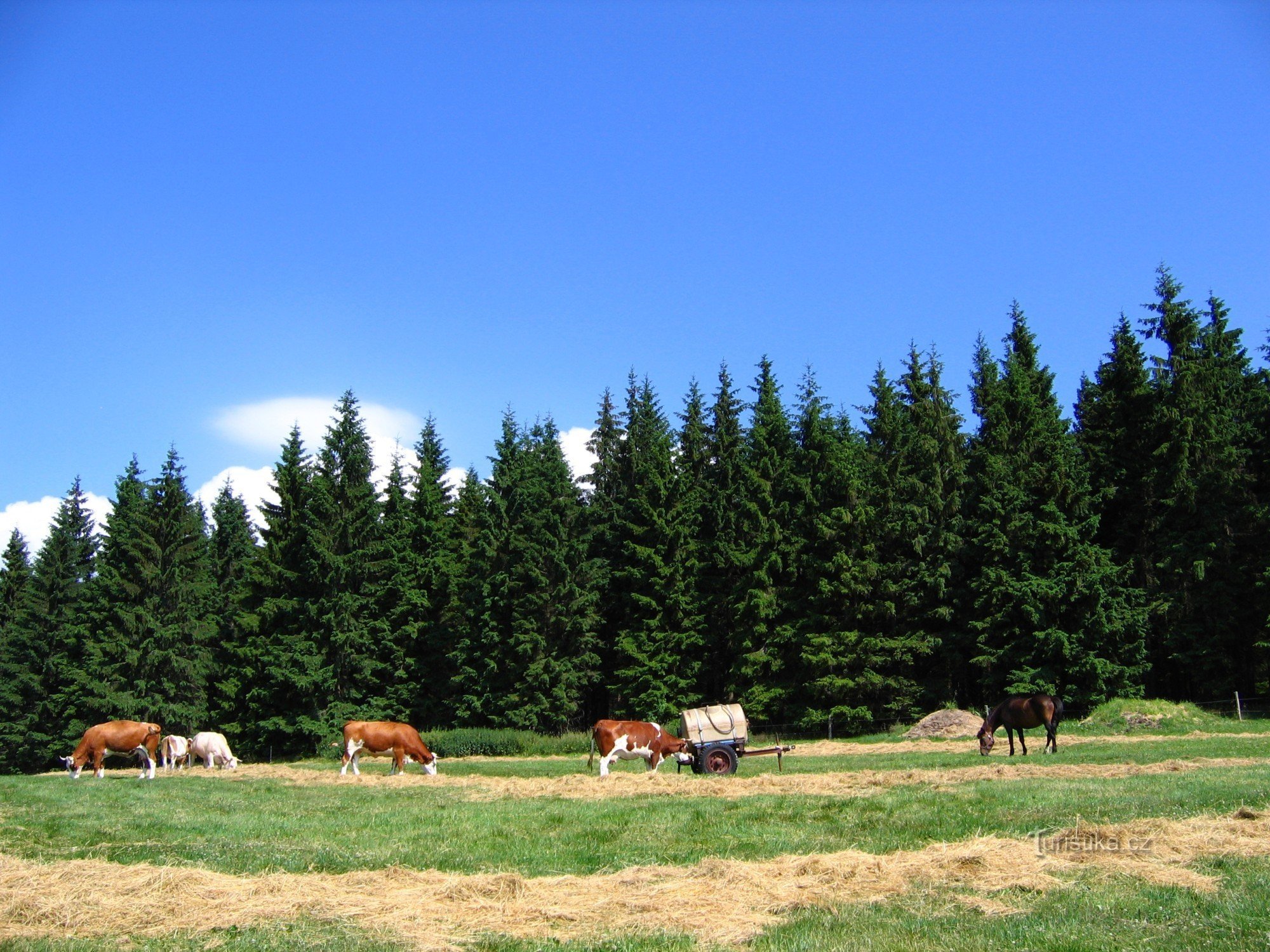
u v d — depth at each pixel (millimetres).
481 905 9914
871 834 13500
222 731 54844
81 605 63406
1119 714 38500
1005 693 46156
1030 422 50531
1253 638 44344
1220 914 8539
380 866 12328
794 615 49625
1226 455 43438
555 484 54938
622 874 11219
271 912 9711
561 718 51406
